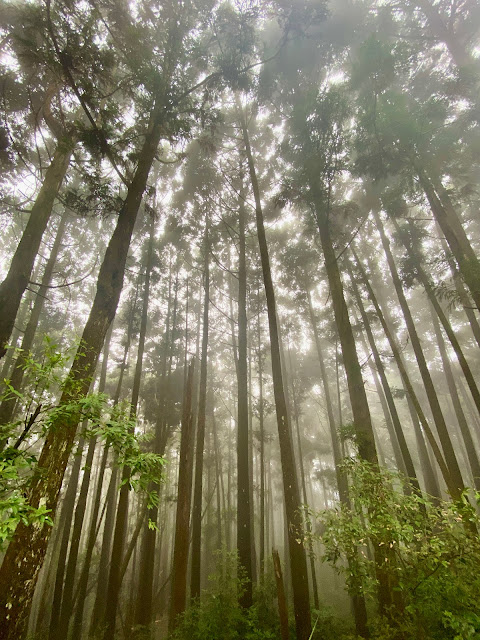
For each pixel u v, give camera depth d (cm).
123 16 949
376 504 414
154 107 877
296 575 665
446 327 1008
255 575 1255
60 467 421
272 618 828
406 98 1035
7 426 254
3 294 811
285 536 1659
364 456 788
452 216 1095
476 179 1117
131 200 757
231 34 1072
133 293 1655
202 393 1262
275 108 1556
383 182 1237
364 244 1883
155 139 864
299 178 1093
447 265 1091
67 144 828
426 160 1005
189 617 751
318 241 1562
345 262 1448
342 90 1037
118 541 947
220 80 1002
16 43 990
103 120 824
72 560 1093
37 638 1136
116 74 1169
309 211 1295
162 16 964
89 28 751
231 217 1653
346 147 1068
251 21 1053
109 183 841
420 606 353
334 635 788
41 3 790
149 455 271
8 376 1448
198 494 1102
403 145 959
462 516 362
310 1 1020
